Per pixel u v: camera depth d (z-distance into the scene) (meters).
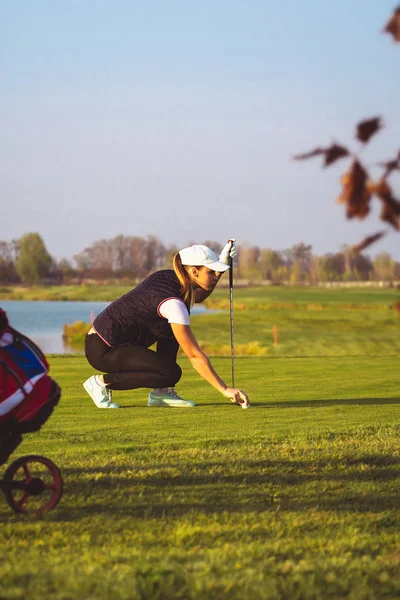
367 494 4.61
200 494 4.53
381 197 2.17
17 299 157.75
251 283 133.00
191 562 3.28
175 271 7.50
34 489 4.04
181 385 9.87
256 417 7.14
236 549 3.48
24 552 3.46
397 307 2.45
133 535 3.73
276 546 3.54
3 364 3.86
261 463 5.30
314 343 40.97
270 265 134.25
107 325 7.60
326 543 3.64
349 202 2.19
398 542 3.69
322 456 5.52
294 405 7.99
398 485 4.84
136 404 8.12
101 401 7.78
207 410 7.60
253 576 3.12
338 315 59.81
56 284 181.62
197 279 7.54
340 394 8.95
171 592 2.96
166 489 4.63
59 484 4.12
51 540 3.65
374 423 6.79
